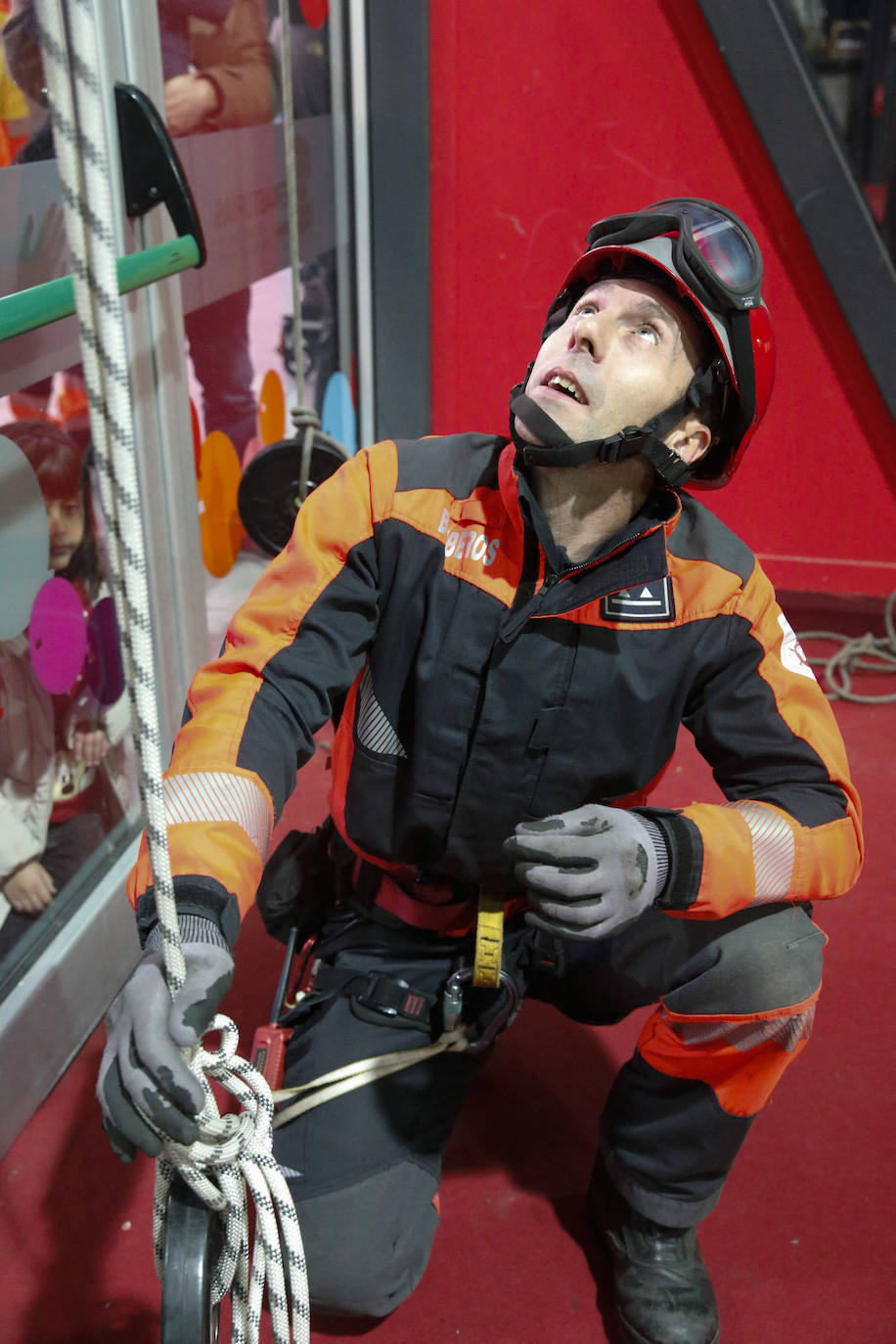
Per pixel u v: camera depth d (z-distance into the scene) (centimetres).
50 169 128
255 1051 102
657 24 232
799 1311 112
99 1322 109
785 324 250
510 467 91
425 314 258
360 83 239
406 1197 104
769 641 97
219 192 185
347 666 93
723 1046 96
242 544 245
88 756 151
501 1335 109
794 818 92
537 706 95
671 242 88
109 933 149
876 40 235
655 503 93
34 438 131
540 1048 145
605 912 80
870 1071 142
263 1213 74
